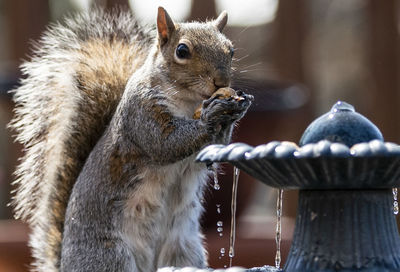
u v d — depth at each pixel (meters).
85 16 2.42
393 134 3.49
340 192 2.05
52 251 2.35
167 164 2.25
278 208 2.16
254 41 4.43
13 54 3.10
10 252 2.73
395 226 2.07
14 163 3.15
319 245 2.06
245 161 2.02
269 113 2.74
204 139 2.22
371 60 3.54
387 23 3.50
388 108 3.49
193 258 2.31
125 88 2.30
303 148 1.99
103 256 2.27
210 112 2.20
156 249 2.30
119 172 2.28
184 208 2.30
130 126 2.27
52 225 2.36
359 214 2.05
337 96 5.12
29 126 2.38
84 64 2.37
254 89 2.73
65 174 2.36
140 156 2.27
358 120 2.04
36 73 2.38
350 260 2.05
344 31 5.07
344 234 2.05
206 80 2.24
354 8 5.02
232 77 2.34
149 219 2.28
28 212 2.38
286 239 2.74
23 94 2.38
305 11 3.45
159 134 2.25
